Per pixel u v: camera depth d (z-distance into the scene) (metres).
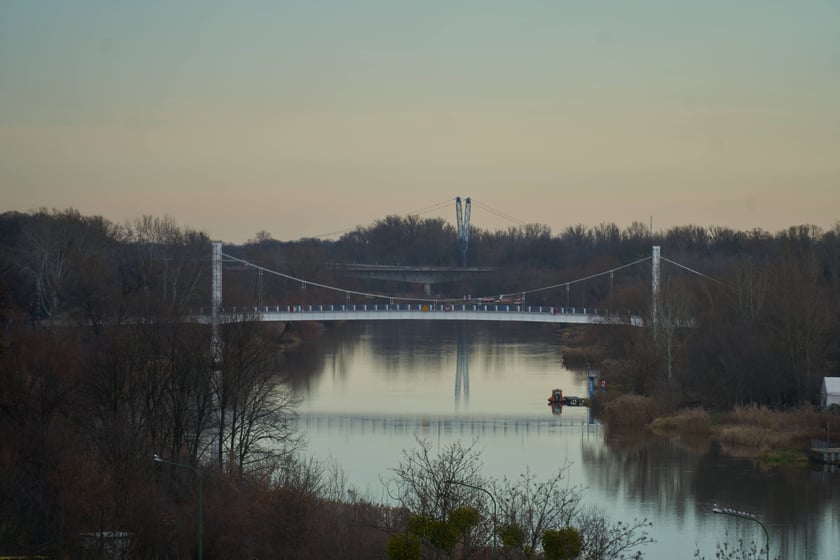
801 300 192.62
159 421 130.12
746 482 142.25
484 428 180.62
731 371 189.25
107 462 109.38
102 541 94.75
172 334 144.62
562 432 177.38
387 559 88.19
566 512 103.94
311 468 136.75
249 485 112.38
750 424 174.00
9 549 95.06
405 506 105.62
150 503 102.50
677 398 193.62
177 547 99.12
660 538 116.31
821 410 177.50
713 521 123.25
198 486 110.00
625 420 183.88
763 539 116.81
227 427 138.00
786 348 191.38
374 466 145.38
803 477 145.12
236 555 98.00
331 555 93.81
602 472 147.00
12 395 128.50
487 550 87.44
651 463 153.00
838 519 124.50
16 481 105.62
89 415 129.25
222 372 134.12
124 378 128.75
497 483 134.62
